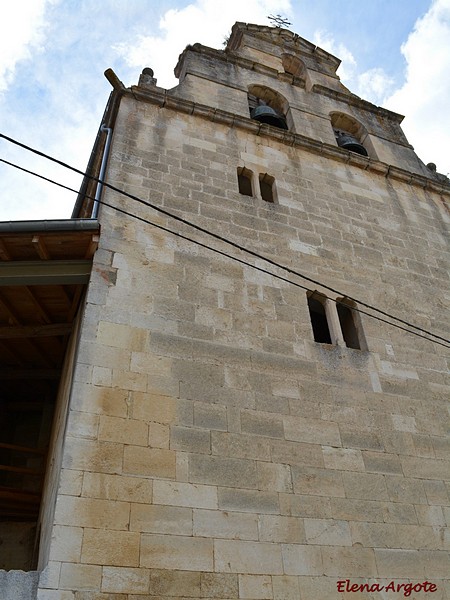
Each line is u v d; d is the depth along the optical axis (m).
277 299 9.52
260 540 6.64
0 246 8.20
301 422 8.00
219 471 7.02
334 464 7.75
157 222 9.65
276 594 6.30
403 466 8.20
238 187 11.50
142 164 10.73
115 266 8.58
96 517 6.10
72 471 6.32
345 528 7.17
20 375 11.64
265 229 10.79
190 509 6.56
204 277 9.16
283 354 8.72
